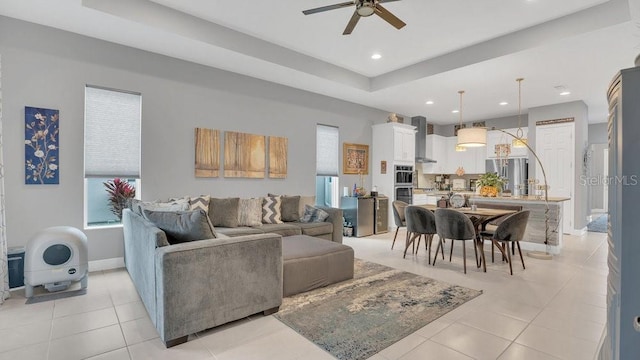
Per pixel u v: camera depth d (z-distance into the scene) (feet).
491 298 9.68
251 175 16.38
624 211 3.62
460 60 14.70
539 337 7.34
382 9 8.91
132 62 12.84
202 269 7.20
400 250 16.24
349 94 19.54
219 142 15.31
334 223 16.24
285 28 12.98
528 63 14.05
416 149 26.07
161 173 13.67
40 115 11.10
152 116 13.41
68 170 11.66
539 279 11.51
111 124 12.60
